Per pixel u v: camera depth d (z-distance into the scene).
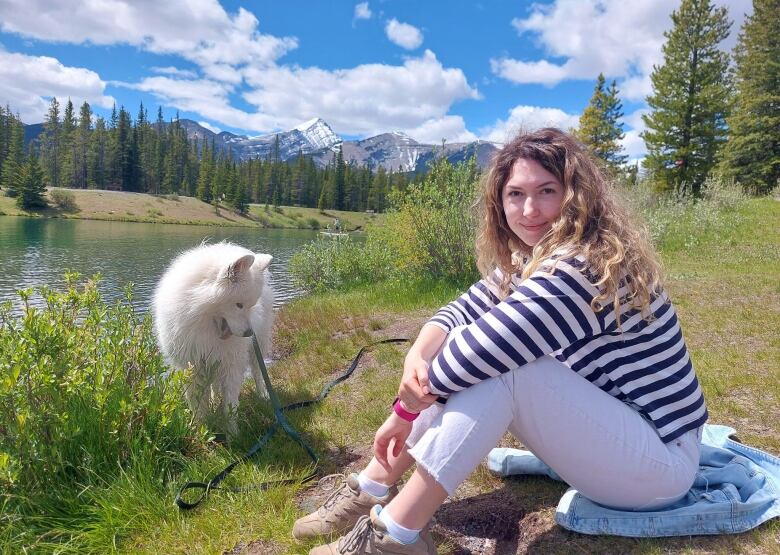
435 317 2.19
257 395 4.25
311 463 2.98
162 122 187.50
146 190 105.19
